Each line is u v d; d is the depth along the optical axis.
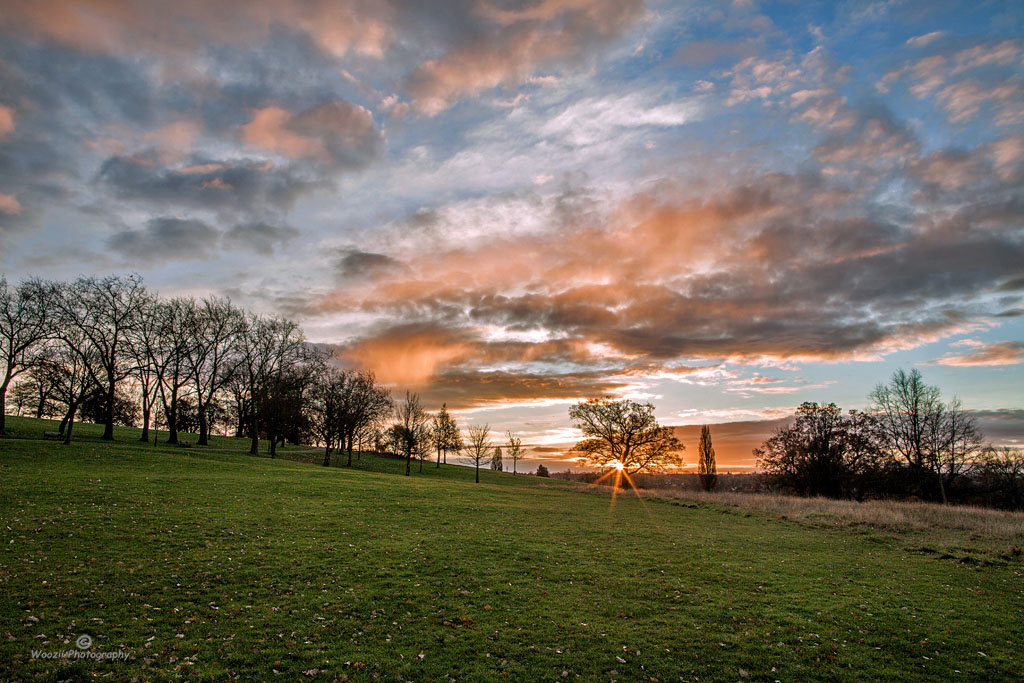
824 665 13.89
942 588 20.55
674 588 20.11
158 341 67.62
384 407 98.44
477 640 14.76
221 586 17.69
